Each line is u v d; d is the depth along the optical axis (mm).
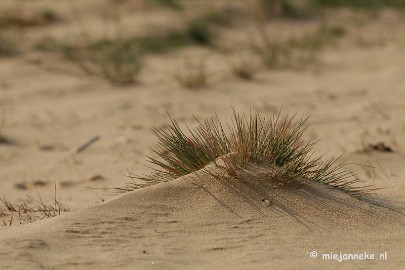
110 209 11758
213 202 11820
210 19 33812
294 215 11703
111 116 22078
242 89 24641
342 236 11383
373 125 20531
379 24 35094
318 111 22016
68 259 10555
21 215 13492
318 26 34250
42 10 33500
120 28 31797
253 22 34000
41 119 21938
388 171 16312
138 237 11203
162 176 12930
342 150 17984
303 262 10648
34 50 28828
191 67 27344
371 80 25453
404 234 11539
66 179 17141
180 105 22953
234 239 11195
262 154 12422
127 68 26281
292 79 25906
